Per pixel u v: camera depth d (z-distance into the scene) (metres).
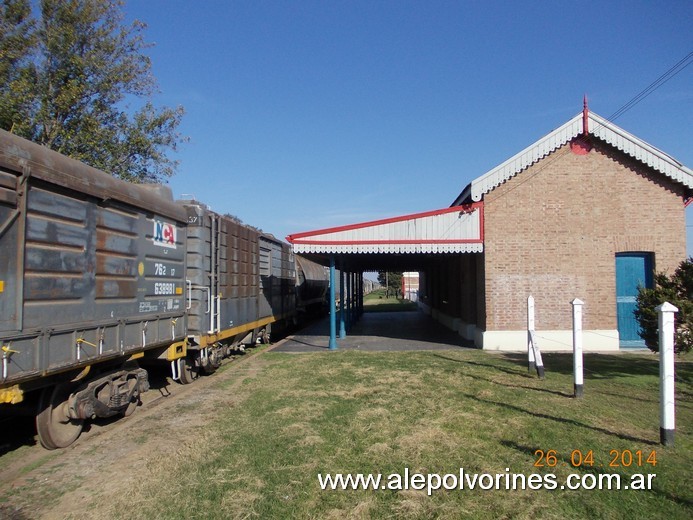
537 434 6.30
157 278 8.29
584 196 14.38
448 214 14.45
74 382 6.29
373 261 23.52
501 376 10.17
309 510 4.39
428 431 6.47
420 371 10.87
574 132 14.21
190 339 10.12
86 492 4.94
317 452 5.80
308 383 9.84
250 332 14.62
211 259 10.83
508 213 14.40
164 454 5.93
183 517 4.32
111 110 18.38
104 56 17.78
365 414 7.36
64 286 5.77
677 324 8.40
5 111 14.98
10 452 6.25
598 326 14.19
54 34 16.25
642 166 14.40
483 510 4.35
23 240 5.08
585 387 9.05
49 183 5.52
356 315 26.30
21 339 4.95
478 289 15.67
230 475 5.19
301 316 24.00
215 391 9.44
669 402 5.82
